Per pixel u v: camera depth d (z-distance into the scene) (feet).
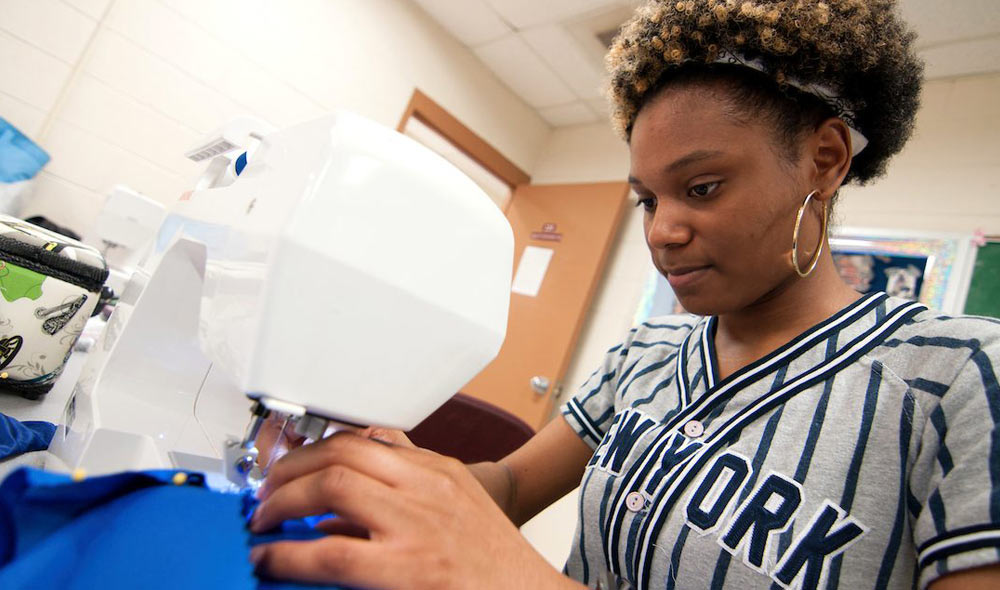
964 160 5.71
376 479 1.08
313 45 7.48
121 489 1.01
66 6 5.79
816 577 1.34
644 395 2.09
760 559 1.42
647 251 8.62
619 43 1.93
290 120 7.45
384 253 1.11
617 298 8.72
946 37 5.54
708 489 1.57
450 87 9.07
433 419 4.27
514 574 1.06
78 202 6.10
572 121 10.26
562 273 8.99
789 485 1.46
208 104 6.77
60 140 5.93
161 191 6.57
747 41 1.48
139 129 6.36
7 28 5.56
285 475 1.14
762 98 1.51
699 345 2.01
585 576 1.90
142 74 6.30
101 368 1.66
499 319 1.36
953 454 1.22
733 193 1.51
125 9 6.09
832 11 1.48
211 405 1.79
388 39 8.20
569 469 2.37
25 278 1.96
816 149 1.60
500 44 8.65
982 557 1.02
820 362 1.60
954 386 1.31
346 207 1.07
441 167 1.27
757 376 1.69
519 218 10.25
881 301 1.68
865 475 1.40
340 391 1.17
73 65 5.91
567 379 8.75
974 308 5.16
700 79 1.56
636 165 1.69
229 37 6.79
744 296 1.65
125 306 1.86
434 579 0.98
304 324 1.08
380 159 1.12
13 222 2.06
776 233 1.55
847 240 6.15
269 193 1.20
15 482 0.85
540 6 7.39
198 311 1.81
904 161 6.09
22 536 0.86
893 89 1.65
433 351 1.23
